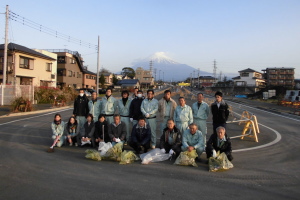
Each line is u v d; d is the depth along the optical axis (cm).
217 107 641
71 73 4134
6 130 930
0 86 1872
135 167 520
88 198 366
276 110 2108
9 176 452
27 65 2886
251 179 458
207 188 412
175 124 649
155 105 678
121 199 364
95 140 689
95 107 766
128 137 732
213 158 520
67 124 711
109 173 478
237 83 6606
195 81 11494
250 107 2541
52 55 3603
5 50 1938
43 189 396
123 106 727
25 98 1609
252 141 812
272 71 6475
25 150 639
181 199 369
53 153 619
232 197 379
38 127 1013
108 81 6850
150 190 400
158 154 570
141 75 9694
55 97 2042
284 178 466
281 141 819
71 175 463
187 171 500
